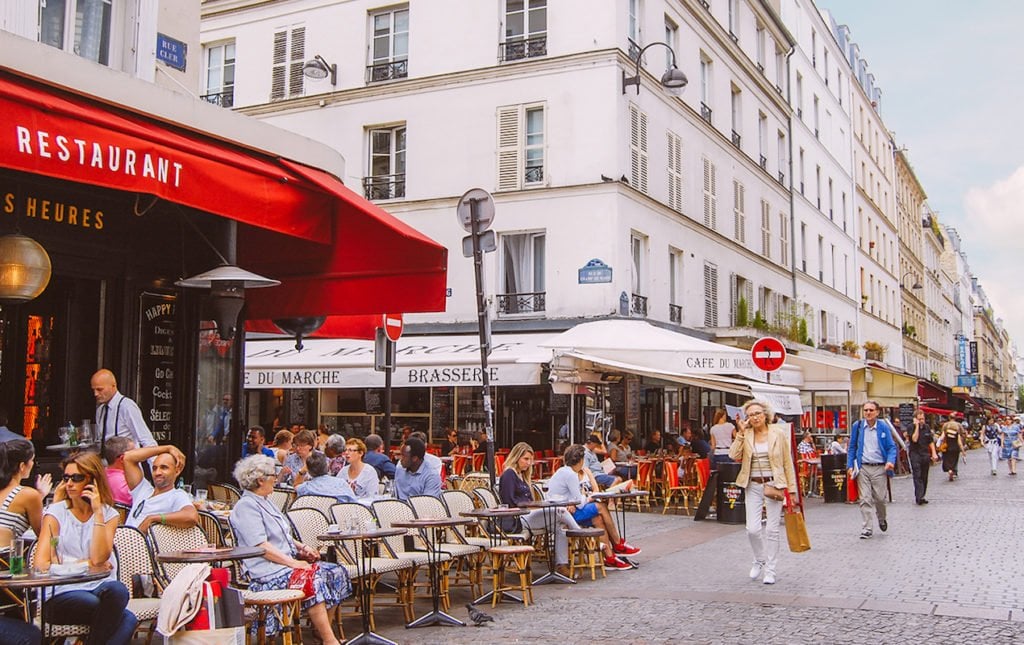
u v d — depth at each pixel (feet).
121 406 26.16
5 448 18.92
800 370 68.44
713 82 89.10
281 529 22.67
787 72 114.93
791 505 30.99
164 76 29.86
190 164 21.93
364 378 56.34
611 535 34.99
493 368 53.42
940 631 23.62
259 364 59.26
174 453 22.07
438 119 74.28
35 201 26.58
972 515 52.95
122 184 20.17
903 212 208.44
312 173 26.94
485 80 72.79
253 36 82.89
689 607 27.09
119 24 28.58
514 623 25.84
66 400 28.25
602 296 66.95
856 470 43.60
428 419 69.41
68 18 27.02
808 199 123.65
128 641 18.31
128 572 20.52
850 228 149.07
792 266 112.47
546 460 58.39
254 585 21.86
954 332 311.68
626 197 69.00
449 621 25.82
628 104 70.69
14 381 27.68
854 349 121.80
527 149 71.36
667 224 76.54
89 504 19.22
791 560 35.91
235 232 27.25
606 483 42.65
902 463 91.97
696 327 81.41
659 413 76.69
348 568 24.12
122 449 24.29
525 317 69.62
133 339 29.71
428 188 74.13
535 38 71.82
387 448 39.04
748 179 98.53
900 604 26.99
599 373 58.49
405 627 25.71
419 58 75.72
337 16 79.30
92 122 19.70
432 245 28.02
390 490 36.86
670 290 76.95
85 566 17.69
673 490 55.47
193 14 31.48
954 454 85.76
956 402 179.93
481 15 73.61
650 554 38.42
